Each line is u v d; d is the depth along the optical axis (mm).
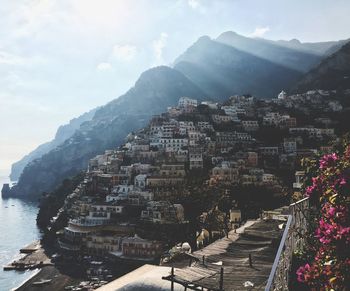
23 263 139875
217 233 60219
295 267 18875
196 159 196125
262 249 20859
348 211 12758
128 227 154125
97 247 147250
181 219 129500
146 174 194250
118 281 16109
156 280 15062
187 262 20219
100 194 197000
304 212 21969
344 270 11648
